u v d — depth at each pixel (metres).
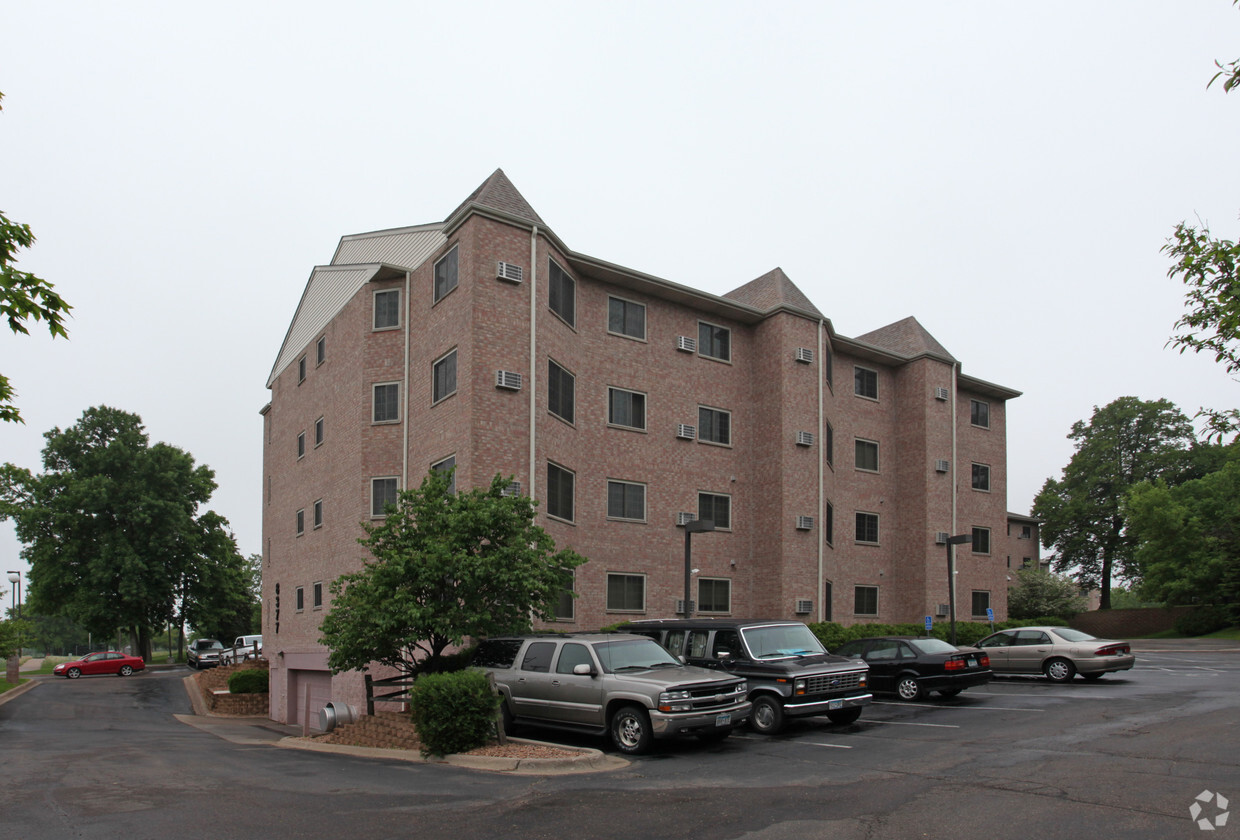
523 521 16.56
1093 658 21.58
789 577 26.00
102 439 55.06
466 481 19.91
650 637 15.96
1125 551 59.34
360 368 24.50
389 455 23.66
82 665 47.94
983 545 34.66
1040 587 46.25
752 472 27.38
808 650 15.84
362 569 23.05
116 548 51.25
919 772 10.57
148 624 54.19
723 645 15.59
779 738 14.13
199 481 56.97
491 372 20.52
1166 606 54.34
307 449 29.27
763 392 27.55
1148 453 59.56
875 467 31.88
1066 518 61.03
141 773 11.88
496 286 20.94
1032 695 19.06
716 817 8.38
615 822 8.23
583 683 13.31
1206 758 10.73
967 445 34.88
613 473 24.28
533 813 8.67
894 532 32.06
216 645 55.09
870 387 32.25
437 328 22.30
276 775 11.48
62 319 8.46
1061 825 7.68
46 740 18.00
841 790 9.55
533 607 16.55
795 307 27.56
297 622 28.73
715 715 12.84
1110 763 10.59
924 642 19.11
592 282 24.78
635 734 12.70
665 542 25.06
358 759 13.41
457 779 10.85
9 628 38.91
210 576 56.53
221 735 21.56
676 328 26.44
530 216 22.38
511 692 14.16
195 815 8.73
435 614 15.45
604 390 24.47
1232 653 37.31
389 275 24.53
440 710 12.65
